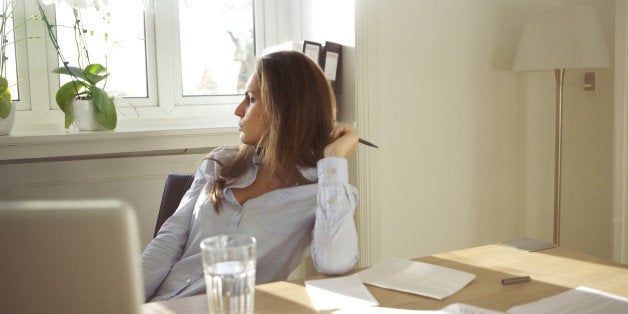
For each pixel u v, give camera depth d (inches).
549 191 125.6
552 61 104.2
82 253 19.2
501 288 45.8
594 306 41.3
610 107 123.0
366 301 42.9
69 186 91.4
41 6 93.4
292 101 59.4
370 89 99.1
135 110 100.3
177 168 99.2
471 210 116.7
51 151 85.2
